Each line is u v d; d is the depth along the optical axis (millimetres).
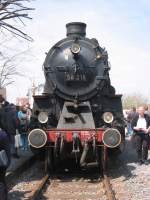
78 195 10039
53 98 13445
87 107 12969
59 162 13203
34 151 12891
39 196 9781
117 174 12883
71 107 12914
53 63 13414
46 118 12812
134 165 14602
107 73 13438
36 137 11883
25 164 14477
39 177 12500
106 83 13570
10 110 14258
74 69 13211
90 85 13258
